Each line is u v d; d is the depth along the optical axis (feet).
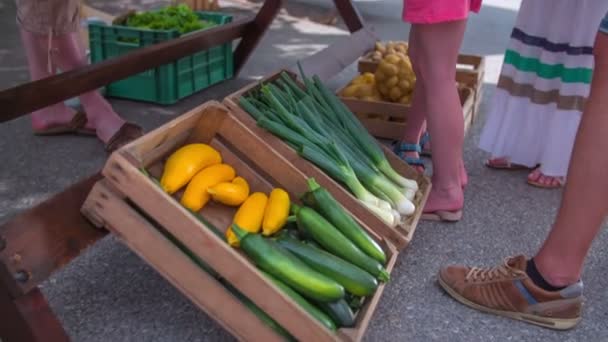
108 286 6.98
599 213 6.04
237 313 5.44
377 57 13.65
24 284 5.06
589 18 8.99
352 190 7.34
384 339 6.46
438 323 6.75
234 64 15.92
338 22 24.75
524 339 6.54
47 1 9.93
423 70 8.00
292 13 25.91
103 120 10.93
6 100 7.73
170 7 15.44
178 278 5.51
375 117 11.92
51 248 5.46
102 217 5.57
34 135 11.31
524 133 10.48
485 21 26.84
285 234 6.35
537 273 6.58
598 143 5.71
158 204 5.30
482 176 10.71
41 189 9.34
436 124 8.18
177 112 13.07
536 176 10.33
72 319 6.40
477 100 13.33
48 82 8.36
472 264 7.94
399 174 8.89
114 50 13.30
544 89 10.00
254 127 7.39
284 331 5.45
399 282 7.48
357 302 5.95
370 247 6.40
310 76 11.59
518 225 9.01
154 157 6.38
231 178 6.81
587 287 7.54
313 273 5.64
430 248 8.27
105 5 25.63
